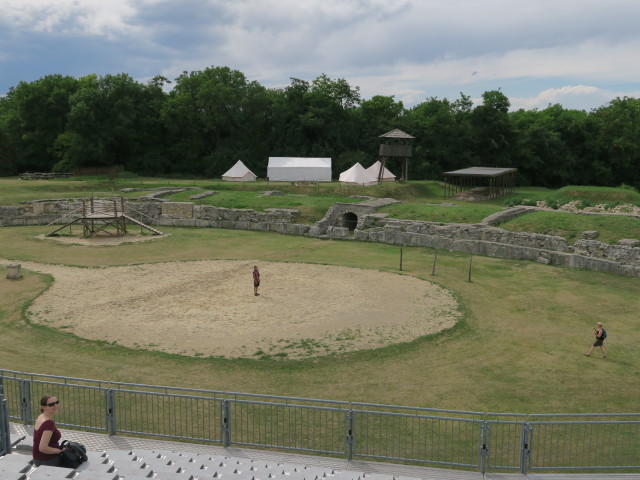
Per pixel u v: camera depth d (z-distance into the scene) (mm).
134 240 45469
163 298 28906
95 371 19391
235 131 100812
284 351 21531
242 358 20750
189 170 96562
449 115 100625
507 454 13859
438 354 21500
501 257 40094
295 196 58062
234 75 99625
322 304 28047
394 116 105938
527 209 45969
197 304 27875
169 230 50938
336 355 21156
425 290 30969
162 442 13891
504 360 21000
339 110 101000
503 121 96938
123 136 89188
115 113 86438
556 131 104688
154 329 23969
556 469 13062
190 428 14805
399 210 50125
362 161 94438
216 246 43750
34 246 42281
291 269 36031
